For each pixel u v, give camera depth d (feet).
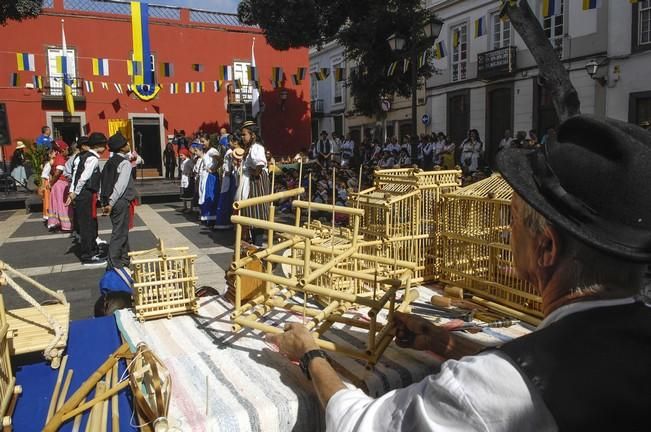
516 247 3.51
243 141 20.61
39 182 43.57
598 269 2.97
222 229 29.73
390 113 81.05
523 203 3.38
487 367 2.82
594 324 2.85
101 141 21.98
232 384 6.00
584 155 2.85
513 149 3.46
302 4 49.96
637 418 2.56
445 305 8.54
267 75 71.20
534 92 54.34
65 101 60.59
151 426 5.20
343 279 8.79
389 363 6.48
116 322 8.20
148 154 66.28
